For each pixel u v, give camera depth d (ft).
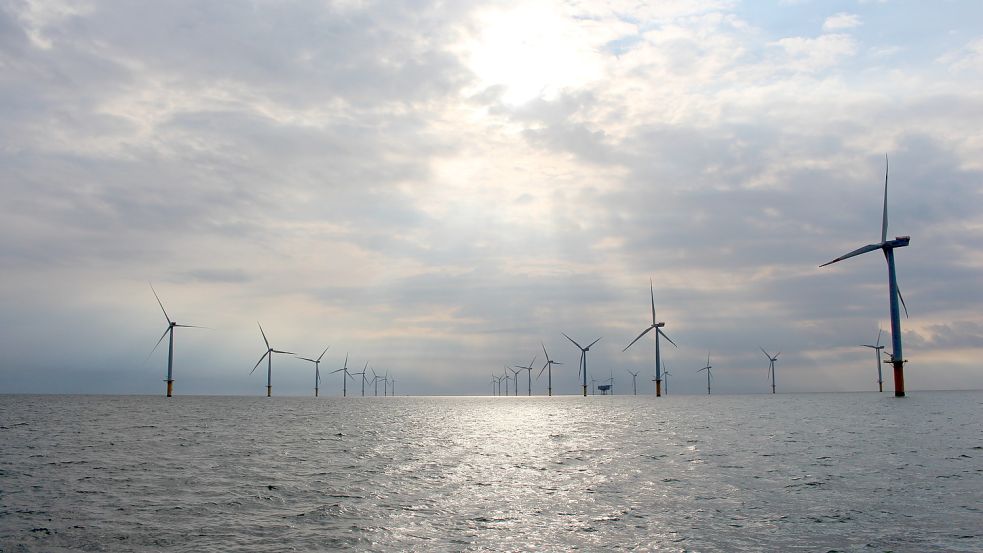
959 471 143.23
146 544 88.07
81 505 113.09
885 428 268.62
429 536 91.50
